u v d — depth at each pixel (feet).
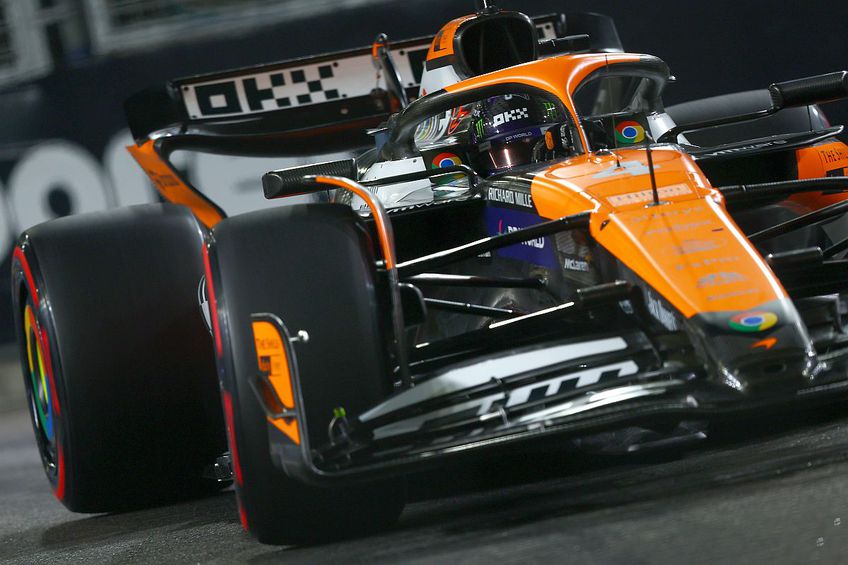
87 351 52.90
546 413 37.68
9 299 139.54
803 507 33.55
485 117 54.29
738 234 41.06
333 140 75.46
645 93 57.41
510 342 46.60
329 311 40.29
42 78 137.18
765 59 119.85
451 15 128.67
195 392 54.34
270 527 40.55
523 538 35.53
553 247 45.91
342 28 131.03
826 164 53.83
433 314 54.80
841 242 49.52
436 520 41.73
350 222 41.88
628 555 31.73
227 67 133.80
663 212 41.88
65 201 137.69
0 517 66.33
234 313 40.50
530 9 124.16
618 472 44.24
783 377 36.99
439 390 38.91
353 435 38.37
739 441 45.85
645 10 122.42
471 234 52.31
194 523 51.21
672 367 38.65
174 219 55.06
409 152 56.18
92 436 53.52
